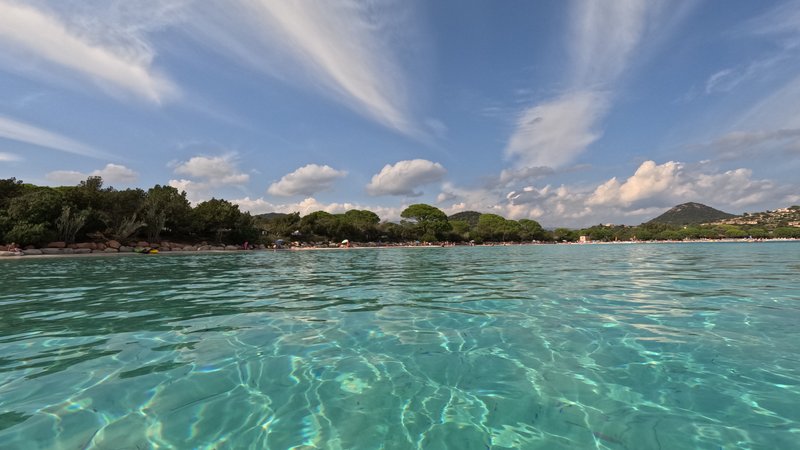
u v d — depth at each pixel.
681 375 3.29
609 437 2.33
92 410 2.62
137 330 4.75
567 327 4.95
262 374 3.31
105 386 3.01
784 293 7.74
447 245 68.19
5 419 2.47
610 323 5.16
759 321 5.23
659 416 2.59
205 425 2.45
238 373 3.33
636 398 2.86
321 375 3.31
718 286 8.93
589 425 2.47
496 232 88.38
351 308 6.28
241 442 2.25
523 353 3.89
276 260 21.22
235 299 7.20
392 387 3.07
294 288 8.88
